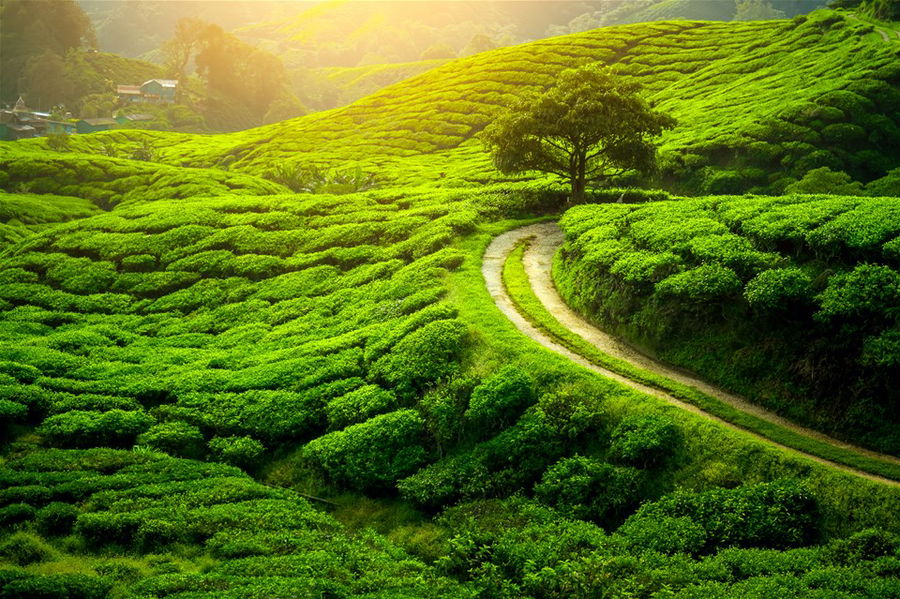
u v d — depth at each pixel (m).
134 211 73.44
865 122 79.56
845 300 25.25
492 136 57.81
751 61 119.69
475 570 21.48
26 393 35.97
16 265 61.34
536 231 53.34
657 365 30.44
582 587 19.33
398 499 26.81
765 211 35.38
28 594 19.77
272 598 19.14
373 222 58.44
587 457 25.09
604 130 51.81
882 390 23.55
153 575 21.92
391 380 32.25
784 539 20.11
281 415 32.53
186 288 54.66
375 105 152.50
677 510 21.95
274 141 142.88
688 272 30.73
